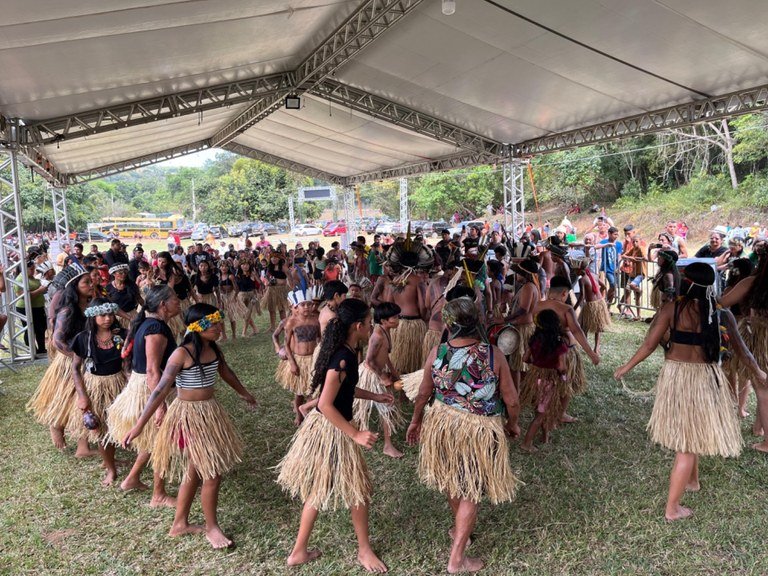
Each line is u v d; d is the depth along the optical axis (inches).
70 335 158.1
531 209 1533.0
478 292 187.3
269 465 165.0
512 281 291.3
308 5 277.1
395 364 196.4
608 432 181.2
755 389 163.3
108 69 282.0
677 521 129.1
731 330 135.4
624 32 276.5
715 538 122.0
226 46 308.7
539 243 453.4
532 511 135.6
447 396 111.7
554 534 126.0
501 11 272.5
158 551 122.9
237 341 350.0
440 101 434.0
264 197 2178.9
